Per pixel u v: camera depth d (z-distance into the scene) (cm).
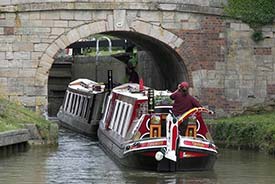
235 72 3597
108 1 3475
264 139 3034
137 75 4450
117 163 2816
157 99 2719
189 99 2659
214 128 3378
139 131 2680
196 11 3541
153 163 2600
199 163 2614
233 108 3597
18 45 3456
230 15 3578
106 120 3353
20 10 3441
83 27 3475
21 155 2945
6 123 3092
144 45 3975
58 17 3466
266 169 2675
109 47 5428
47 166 2712
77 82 4403
